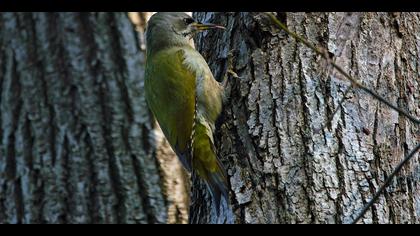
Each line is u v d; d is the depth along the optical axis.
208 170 11.13
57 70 18.03
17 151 17.77
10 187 17.61
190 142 11.67
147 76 13.02
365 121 10.52
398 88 10.85
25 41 18.34
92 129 17.64
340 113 10.49
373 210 10.07
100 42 18.14
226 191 10.52
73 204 17.27
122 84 17.95
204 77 11.95
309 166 10.23
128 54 18.09
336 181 10.16
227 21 11.88
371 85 10.77
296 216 10.02
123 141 17.62
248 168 10.47
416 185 10.41
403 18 11.26
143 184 17.41
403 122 10.66
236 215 10.24
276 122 10.55
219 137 11.26
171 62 12.57
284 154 10.35
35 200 17.39
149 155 17.61
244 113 10.90
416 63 11.09
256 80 10.95
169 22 13.15
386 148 10.43
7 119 17.98
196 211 11.35
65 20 18.28
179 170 17.78
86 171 17.41
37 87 18.02
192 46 13.27
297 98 10.62
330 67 10.73
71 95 17.86
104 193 17.30
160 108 12.48
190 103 11.99
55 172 17.45
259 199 10.22
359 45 10.97
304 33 11.01
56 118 17.77
